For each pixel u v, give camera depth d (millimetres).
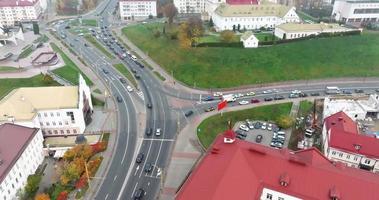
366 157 103500
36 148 108000
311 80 173250
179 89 163750
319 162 85250
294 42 195500
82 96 126625
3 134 100500
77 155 109312
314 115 141875
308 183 79000
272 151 89375
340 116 119938
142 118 137875
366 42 199125
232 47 189375
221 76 169875
